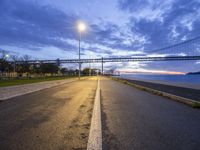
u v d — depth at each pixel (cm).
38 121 611
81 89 1847
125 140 441
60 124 577
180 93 1473
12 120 620
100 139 447
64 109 816
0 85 2181
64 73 13100
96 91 1647
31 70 8719
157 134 484
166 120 628
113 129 528
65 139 446
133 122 603
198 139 448
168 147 400
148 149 390
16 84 2380
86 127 547
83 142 428
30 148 392
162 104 962
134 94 1431
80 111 775
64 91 1625
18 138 450
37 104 943
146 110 802
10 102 998
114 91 1673
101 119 641
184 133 492
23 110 789
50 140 439
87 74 15412
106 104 959
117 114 720
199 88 1977
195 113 740
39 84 2458
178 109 825
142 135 476
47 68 9050
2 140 437
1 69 6969
